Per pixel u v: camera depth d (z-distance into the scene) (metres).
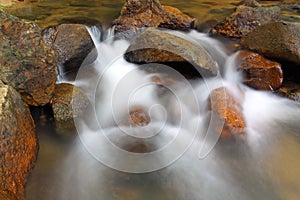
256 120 1.77
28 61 1.49
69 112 1.57
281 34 2.06
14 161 1.13
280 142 1.62
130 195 1.28
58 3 3.41
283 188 1.33
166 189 1.31
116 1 3.56
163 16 2.63
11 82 1.44
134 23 2.56
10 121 1.14
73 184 1.31
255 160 1.49
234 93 1.93
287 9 3.35
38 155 1.41
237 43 2.44
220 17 2.99
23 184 1.18
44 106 1.63
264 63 2.04
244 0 3.47
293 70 2.09
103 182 1.33
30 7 3.16
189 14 3.04
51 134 1.55
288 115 1.84
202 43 2.41
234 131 1.62
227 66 2.17
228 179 1.38
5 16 1.46
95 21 2.71
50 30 2.03
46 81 1.56
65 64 1.93
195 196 1.29
